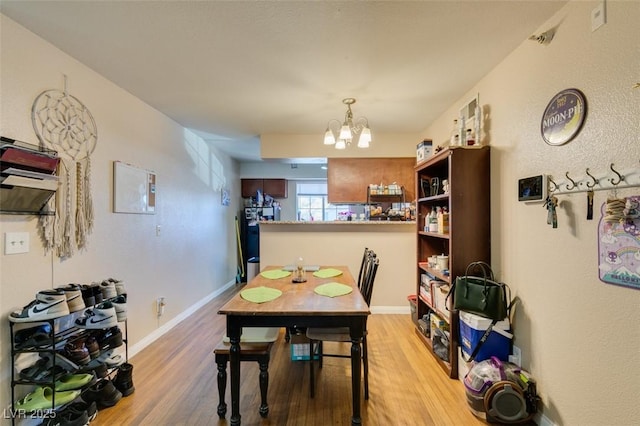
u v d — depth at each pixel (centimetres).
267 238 386
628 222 128
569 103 157
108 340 198
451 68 228
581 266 151
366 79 246
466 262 231
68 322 192
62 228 198
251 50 203
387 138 424
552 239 170
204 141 441
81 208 214
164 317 324
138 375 233
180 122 358
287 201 667
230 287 536
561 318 163
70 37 186
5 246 164
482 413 182
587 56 147
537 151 182
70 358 172
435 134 357
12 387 163
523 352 193
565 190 160
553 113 168
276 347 285
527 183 186
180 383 221
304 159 432
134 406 194
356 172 428
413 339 300
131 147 273
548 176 172
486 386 182
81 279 214
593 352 144
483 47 200
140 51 203
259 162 639
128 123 269
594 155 144
